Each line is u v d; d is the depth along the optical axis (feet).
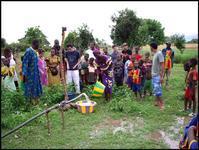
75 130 23.04
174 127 24.23
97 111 28.27
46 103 30.40
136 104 30.04
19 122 24.03
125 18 76.64
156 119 26.17
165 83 42.63
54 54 37.01
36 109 28.09
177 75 52.31
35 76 29.04
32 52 28.68
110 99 31.96
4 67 30.68
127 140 21.03
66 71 35.32
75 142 20.68
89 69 36.29
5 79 30.76
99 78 34.27
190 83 27.37
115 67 35.53
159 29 87.15
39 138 21.40
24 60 28.58
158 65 28.78
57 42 37.14
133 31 76.79
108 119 26.02
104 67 31.37
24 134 22.15
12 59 31.73
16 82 34.81
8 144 20.33
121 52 41.09
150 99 33.19
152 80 29.63
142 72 32.45
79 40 53.62
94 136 21.88
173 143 21.03
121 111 28.19
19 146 20.02
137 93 34.47
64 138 21.38
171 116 27.02
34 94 29.25
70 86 32.89
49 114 26.71
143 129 23.40
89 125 24.29
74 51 33.81
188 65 27.94
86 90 35.14
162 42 88.94
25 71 28.53
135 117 26.66
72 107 28.76
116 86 35.22
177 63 82.38
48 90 32.99
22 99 28.58
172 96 34.86
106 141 20.81
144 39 77.92
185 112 28.14
